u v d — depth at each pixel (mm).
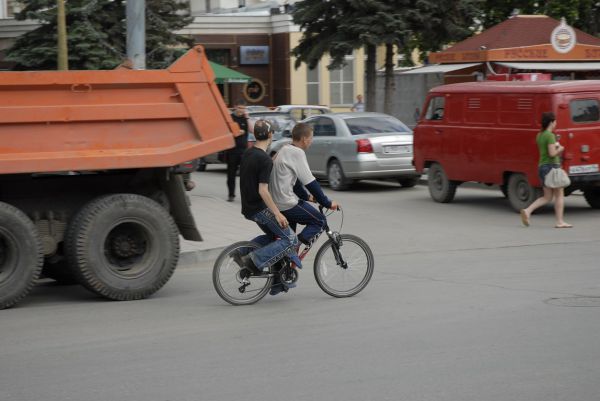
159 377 8398
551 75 31938
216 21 53781
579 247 16469
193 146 12719
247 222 19891
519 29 31578
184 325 10688
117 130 12383
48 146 12016
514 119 20859
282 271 11984
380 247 17203
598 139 20125
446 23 34406
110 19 32188
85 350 9484
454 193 23797
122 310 11703
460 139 22703
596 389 7832
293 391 7891
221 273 11852
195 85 12711
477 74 32344
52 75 11945
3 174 12016
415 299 11984
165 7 33812
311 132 12008
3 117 11742
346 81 55281
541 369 8453
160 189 13422
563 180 18906
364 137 26469
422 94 39250
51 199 12688
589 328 10086
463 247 16922
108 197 12367
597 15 39719
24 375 8523
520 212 20906
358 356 9047
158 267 12539
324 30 35531
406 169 26500
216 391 7926
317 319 10891
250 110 36344
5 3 48469
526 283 13008
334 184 27344
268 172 11680
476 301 11727
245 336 10047
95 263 12227
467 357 8914
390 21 33062
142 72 12414
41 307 12055
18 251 11891
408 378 8234
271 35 54969
